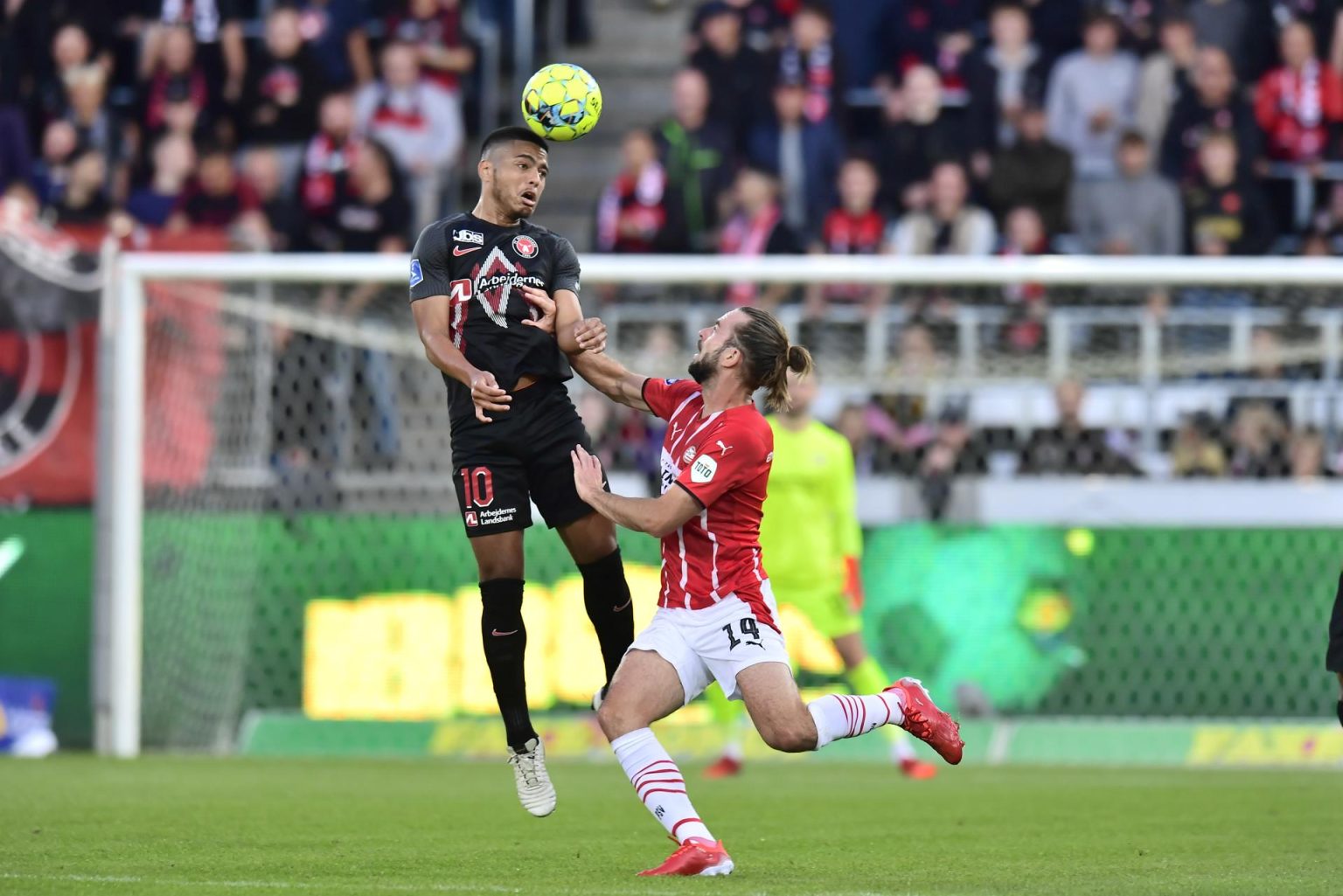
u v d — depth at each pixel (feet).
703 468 55.01
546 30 196.24
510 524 61.87
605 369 61.11
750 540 56.39
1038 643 120.98
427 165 166.09
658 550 121.90
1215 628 120.88
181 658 122.21
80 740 119.96
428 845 66.44
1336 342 136.05
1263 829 74.95
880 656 121.08
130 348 117.08
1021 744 120.06
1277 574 121.08
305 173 158.71
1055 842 69.51
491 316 61.16
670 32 199.52
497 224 62.03
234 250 132.98
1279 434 133.08
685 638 56.13
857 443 133.49
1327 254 152.35
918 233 151.43
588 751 119.44
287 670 122.31
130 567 117.08
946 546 121.60
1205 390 134.92
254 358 127.95
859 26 183.42
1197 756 118.52
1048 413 137.80
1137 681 120.78
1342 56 165.58
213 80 172.86
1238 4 172.04
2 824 72.79
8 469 120.37
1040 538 121.19
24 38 173.47
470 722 120.47
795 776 106.73
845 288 141.08
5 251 119.96
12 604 120.57
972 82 164.76
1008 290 138.92
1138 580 121.08
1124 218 155.22
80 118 169.58
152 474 122.93
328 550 122.62
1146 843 69.21
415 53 166.91
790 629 118.62
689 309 137.59
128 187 167.12
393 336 131.75
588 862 60.85
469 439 61.98
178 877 55.36
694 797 91.25
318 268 116.98
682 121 160.25
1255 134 161.27
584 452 57.62
